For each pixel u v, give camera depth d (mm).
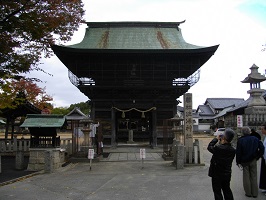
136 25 38562
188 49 31484
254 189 8953
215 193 7168
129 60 32969
